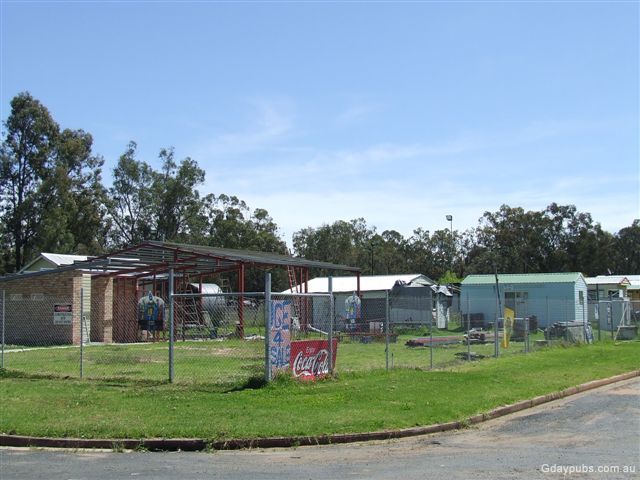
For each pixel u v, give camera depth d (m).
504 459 8.67
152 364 19.08
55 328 30.28
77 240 66.94
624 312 39.50
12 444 9.61
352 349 26.86
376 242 89.62
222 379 15.22
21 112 61.47
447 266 89.81
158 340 34.19
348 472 7.98
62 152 63.44
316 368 15.23
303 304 28.20
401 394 13.28
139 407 11.61
